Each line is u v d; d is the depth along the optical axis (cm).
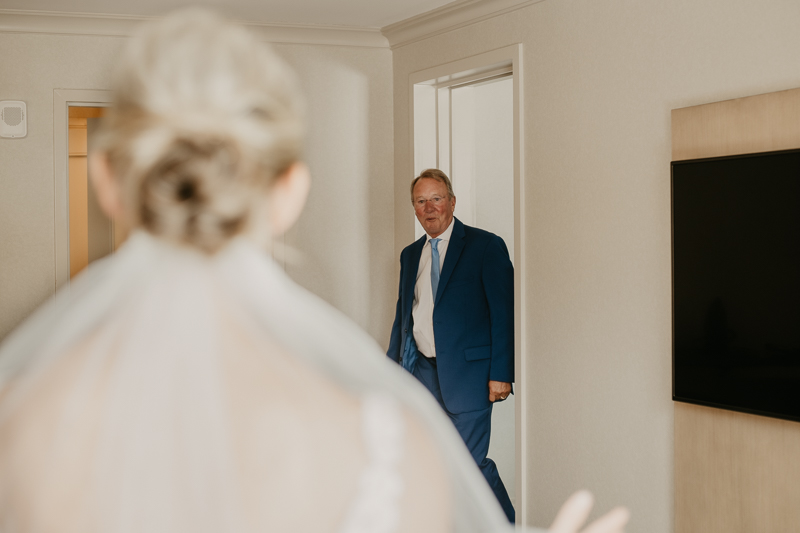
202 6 358
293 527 50
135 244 57
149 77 53
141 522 50
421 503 54
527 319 313
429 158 398
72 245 392
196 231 54
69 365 55
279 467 51
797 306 205
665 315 253
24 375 57
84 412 52
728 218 223
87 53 370
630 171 265
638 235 262
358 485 52
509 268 324
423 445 56
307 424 53
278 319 59
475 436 326
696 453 241
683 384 238
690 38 242
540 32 305
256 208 55
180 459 51
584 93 284
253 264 58
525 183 314
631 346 266
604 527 70
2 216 363
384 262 418
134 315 55
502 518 68
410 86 395
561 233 295
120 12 361
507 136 422
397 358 357
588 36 281
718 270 226
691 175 234
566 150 293
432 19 364
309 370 57
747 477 226
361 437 54
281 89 56
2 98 361
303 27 389
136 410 52
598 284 279
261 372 54
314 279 405
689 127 239
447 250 331
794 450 213
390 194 418
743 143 223
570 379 292
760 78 221
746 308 218
